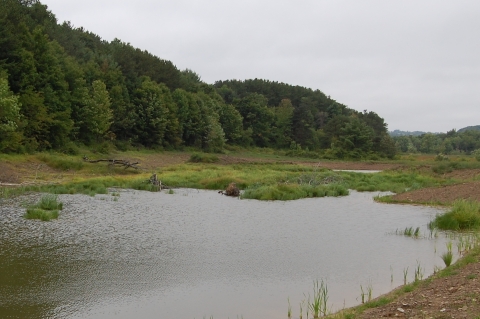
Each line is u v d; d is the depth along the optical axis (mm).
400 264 11023
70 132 46469
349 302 8359
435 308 6832
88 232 14016
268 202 23188
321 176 36406
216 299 8508
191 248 12422
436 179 35938
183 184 30297
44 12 60500
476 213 16453
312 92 139875
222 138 78312
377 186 31531
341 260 11414
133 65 73875
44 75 43562
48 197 18906
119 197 23172
